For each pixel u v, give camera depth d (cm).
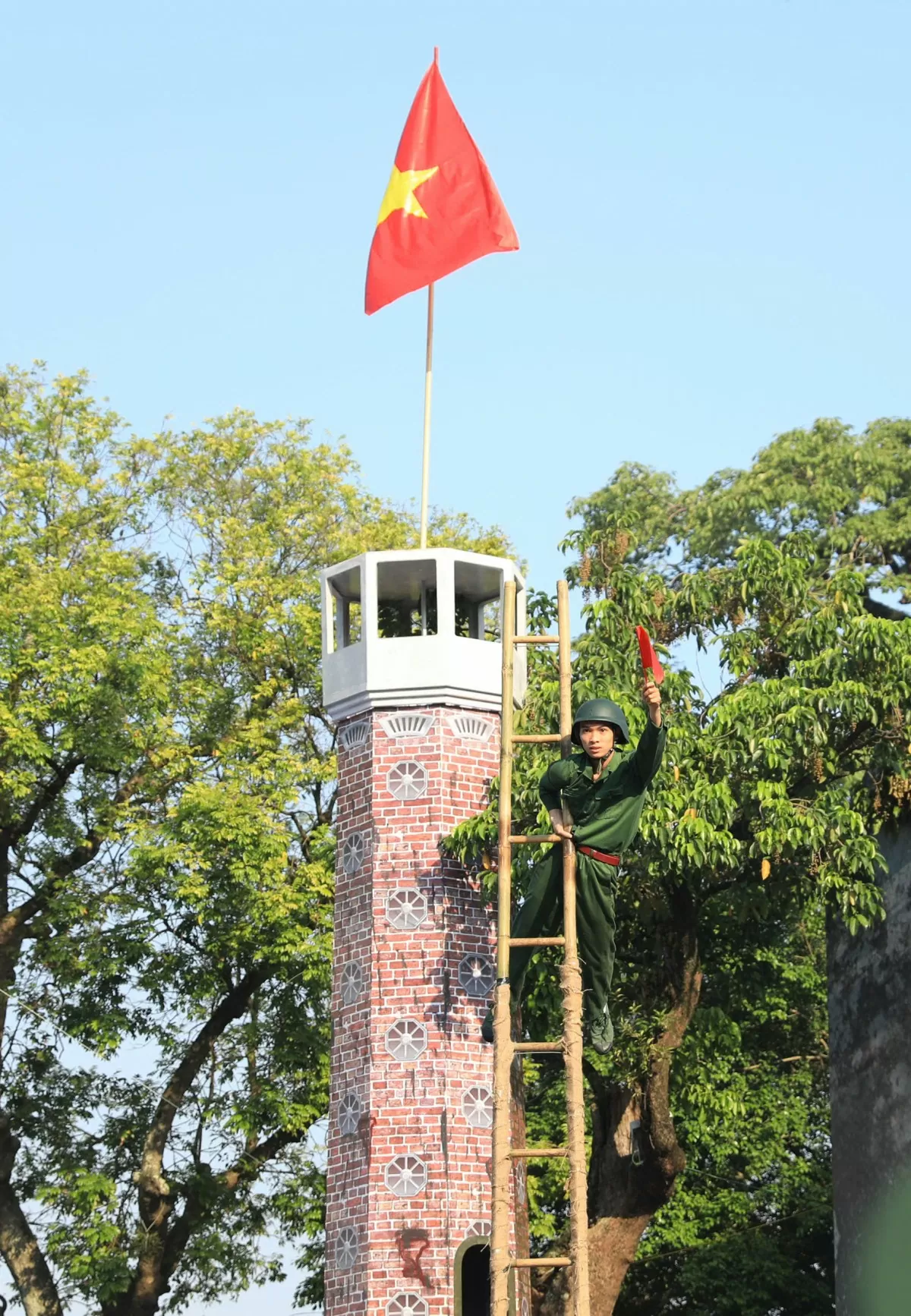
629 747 1206
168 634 2817
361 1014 1570
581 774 1179
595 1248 2033
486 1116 1535
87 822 2803
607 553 2088
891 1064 1969
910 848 1950
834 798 1848
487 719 1648
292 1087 2711
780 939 2720
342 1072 1575
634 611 1986
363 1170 1520
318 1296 2744
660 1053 1983
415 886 1588
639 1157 2045
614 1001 2103
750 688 1870
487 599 1747
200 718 2845
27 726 2573
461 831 1569
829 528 3681
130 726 2691
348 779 1650
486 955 1584
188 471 3061
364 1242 1496
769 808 1806
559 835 1176
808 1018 2942
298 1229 2753
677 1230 2775
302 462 3078
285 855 2608
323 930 2625
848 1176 2081
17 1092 2744
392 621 1758
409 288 1709
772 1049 2981
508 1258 1107
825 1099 2928
